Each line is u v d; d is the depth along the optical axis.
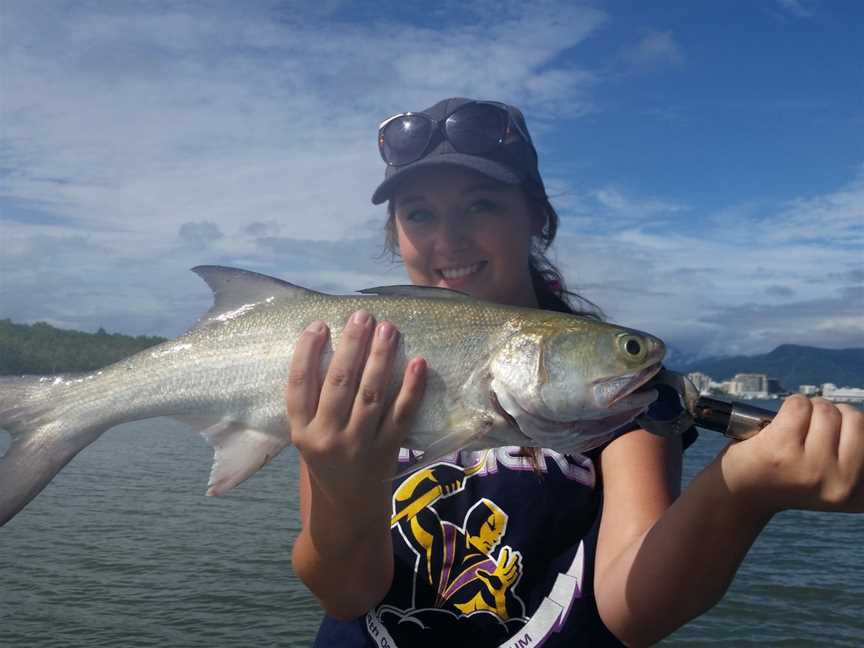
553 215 0.82
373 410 0.51
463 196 0.71
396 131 0.74
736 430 0.44
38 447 0.63
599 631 0.55
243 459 0.61
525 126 0.78
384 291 0.60
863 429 0.38
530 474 0.61
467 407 0.57
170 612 1.89
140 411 0.63
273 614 1.88
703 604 0.48
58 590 2.06
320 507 0.53
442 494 0.61
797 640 1.78
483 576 0.58
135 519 3.01
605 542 0.56
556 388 0.55
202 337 0.63
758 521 0.44
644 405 0.50
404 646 0.57
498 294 0.73
